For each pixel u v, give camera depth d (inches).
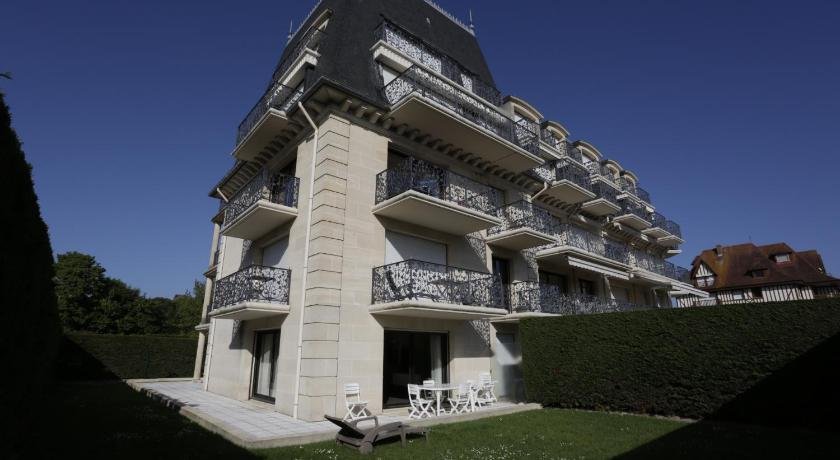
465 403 444.8
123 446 262.4
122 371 801.6
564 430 336.2
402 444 283.7
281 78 560.4
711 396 380.8
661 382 410.9
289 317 429.4
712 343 389.1
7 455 168.6
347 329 399.5
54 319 289.6
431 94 535.2
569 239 694.5
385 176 461.4
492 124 597.0
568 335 485.1
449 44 692.7
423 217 472.7
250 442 273.0
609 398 440.5
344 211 429.1
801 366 340.8
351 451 268.8
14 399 170.6
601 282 813.9
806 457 249.4
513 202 618.5
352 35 513.0
